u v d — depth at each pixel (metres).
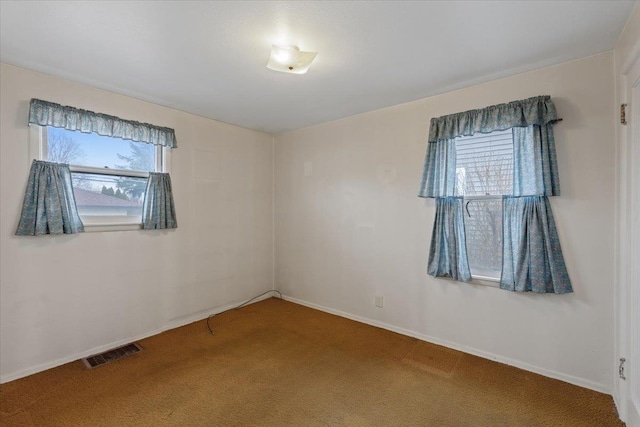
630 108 1.74
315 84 2.54
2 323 2.14
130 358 2.52
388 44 1.93
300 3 1.54
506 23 1.71
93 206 2.60
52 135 2.37
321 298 3.72
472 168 2.58
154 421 1.79
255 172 3.99
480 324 2.54
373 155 3.21
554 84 2.18
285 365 2.42
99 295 2.61
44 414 1.83
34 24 1.71
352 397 2.02
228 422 1.78
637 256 1.65
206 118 3.43
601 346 2.04
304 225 3.90
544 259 2.18
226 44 1.93
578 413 1.85
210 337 2.93
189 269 3.28
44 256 2.32
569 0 1.52
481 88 2.50
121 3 1.53
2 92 2.13
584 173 2.08
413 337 2.93
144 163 2.93
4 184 2.14
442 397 2.02
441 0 1.52
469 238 2.61
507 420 1.80
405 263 2.99
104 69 2.26
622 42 1.81
